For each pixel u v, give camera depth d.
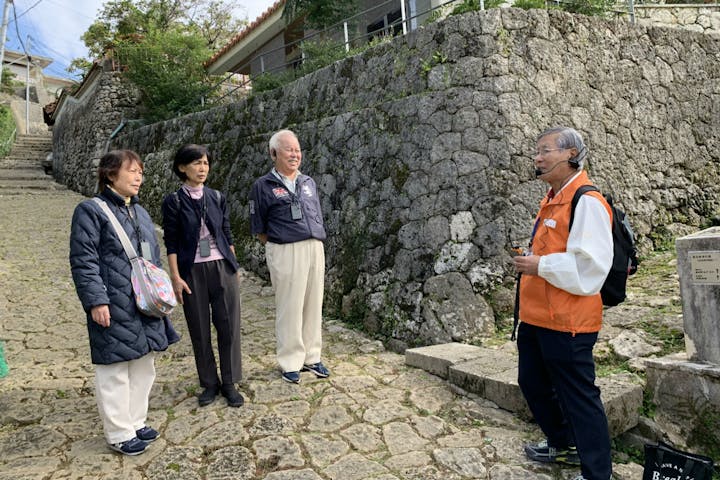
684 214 5.69
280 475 2.40
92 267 2.43
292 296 3.44
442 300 4.24
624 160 5.27
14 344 4.25
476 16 4.66
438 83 4.80
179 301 3.14
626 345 3.35
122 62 11.58
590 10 5.74
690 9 7.86
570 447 2.47
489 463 2.51
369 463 2.51
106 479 2.37
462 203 4.42
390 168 4.98
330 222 5.57
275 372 3.66
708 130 6.17
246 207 6.99
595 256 2.03
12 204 9.92
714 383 2.46
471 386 3.24
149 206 9.25
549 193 2.37
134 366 2.69
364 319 4.76
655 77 5.72
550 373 2.26
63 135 14.29
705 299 2.58
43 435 2.80
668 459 2.16
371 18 9.37
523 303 2.35
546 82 4.81
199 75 11.44
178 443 2.70
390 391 3.37
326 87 6.16
